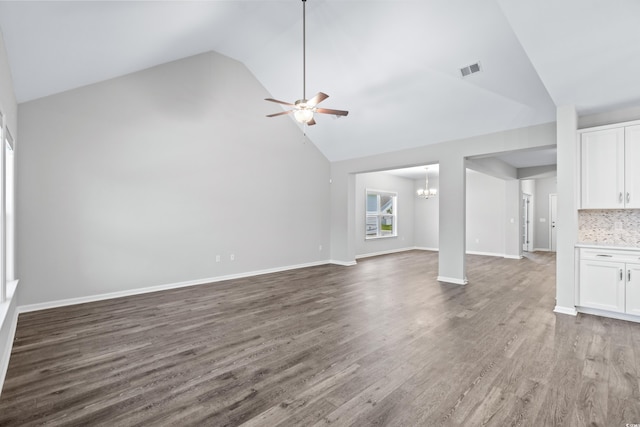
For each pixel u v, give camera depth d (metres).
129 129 4.66
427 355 2.68
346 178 7.43
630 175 3.57
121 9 2.80
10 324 2.94
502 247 9.14
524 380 2.27
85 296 4.29
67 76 3.74
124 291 4.61
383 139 6.20
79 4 2.46
